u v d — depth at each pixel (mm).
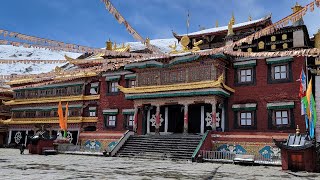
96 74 46875
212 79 31875
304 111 23891
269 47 32125
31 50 178000
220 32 48250
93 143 38000
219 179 14008
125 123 40250
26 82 55344
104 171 16578
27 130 54031
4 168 17297
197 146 27484
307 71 29781
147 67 35875
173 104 34531
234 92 33094
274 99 30844
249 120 31891
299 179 14617
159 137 31812
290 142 19531
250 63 32594
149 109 38031
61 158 26594
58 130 50406
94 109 47656
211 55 31438
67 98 49844
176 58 33531
